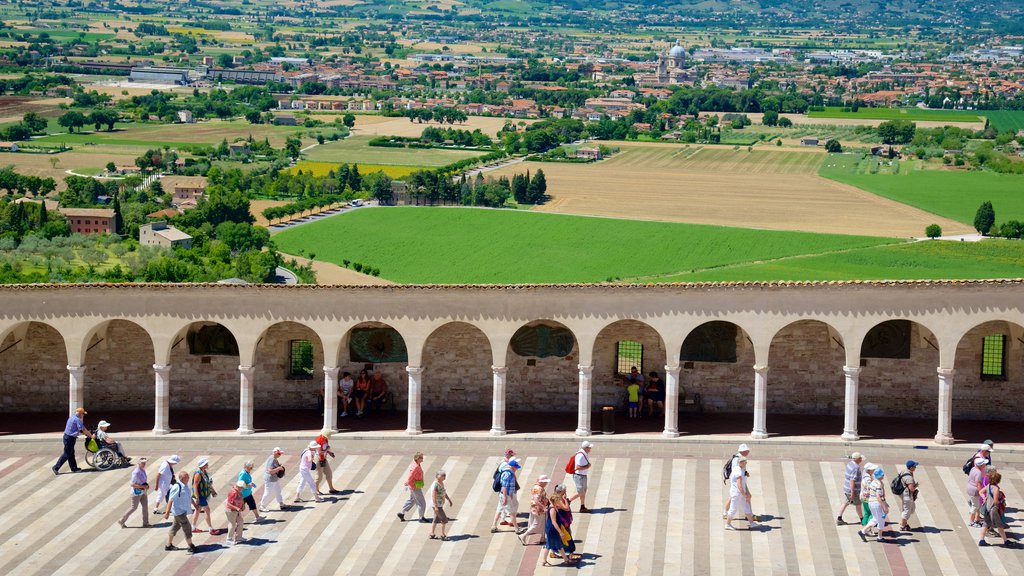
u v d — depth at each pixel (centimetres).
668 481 6469
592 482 6469
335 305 7144
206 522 5931
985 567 5372
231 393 7712
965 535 5719
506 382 7681
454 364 7669
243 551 5622
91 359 7675
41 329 7606
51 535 5797
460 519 5994
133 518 6016
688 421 7475
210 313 7156
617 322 7562
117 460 6706
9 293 7106
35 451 7000
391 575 5372
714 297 7038
